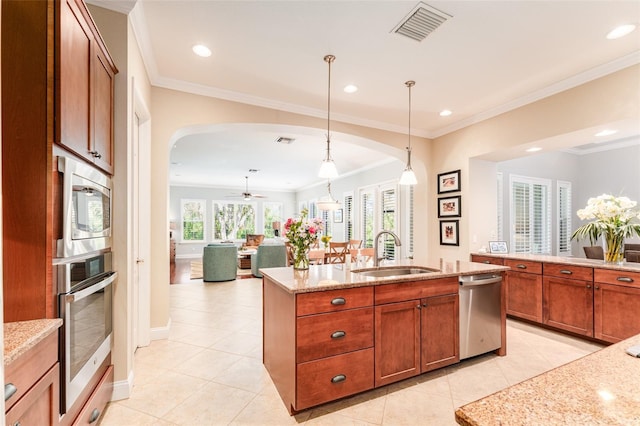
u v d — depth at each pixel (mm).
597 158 6574
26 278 1399
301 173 9094
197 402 2162
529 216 6188
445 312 2525
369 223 7969
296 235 2701
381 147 4816
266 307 2646
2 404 756
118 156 2146
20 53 1432
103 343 1933
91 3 2115
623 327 2869
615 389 786
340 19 2363
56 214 1458
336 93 3648
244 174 9328
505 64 2986
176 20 2375
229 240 12242
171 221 11414
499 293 2838
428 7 2219
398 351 2305
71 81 1554
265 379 2477
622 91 2865
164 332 3287
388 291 2270
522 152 4129
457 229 4574
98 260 1864
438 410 2070
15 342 1138
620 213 3135
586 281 3152
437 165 4953
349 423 1942
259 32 2523
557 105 3379
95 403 1762
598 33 2498
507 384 2383
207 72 3168
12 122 1413
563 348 3047
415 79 3301
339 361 2080
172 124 3334
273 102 3826
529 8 2219
